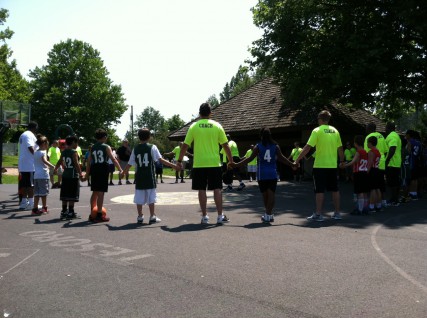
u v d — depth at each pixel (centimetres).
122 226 811
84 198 1378
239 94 3166
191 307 378
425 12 1530
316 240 669
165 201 1275
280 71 2091
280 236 702
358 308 376
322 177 876
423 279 462
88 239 680
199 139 834
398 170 1191
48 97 5775
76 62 5966
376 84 1784
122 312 366
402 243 651
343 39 1772
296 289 427
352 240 671
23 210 1071
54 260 544
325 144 874
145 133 851
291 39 2020
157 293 415
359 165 971
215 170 834
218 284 443
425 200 1352
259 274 479
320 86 1895
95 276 473
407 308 376
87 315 360
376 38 1622
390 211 1052
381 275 476
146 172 848
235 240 668
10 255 572
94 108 5966
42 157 987
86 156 2353
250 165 2208
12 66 5628
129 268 505
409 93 1911
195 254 573
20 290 425
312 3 1892
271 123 2581
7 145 4856
